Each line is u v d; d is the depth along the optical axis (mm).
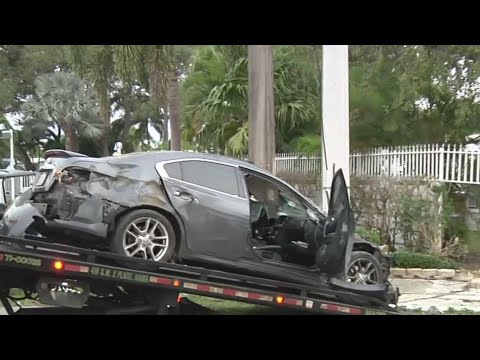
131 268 5668
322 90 10500
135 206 5801
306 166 15312
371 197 11727
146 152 6215
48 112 30844
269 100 10062
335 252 6168
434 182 11430
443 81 13047
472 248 11305
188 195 6020
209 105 17750
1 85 30547
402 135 14289
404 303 8391
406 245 11469
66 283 5504
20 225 5766
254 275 6258
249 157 10148
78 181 5797
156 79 10742
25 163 34594
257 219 6832
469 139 13578
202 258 6016
